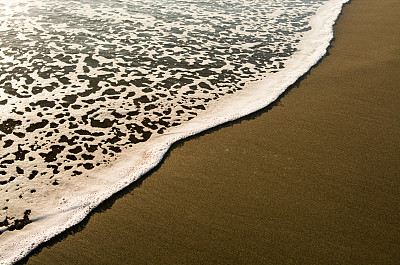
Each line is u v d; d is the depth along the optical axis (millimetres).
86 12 8750
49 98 5016
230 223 3080
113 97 5148
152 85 5543
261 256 2781
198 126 4523
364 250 2814
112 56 6449
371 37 7242
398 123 4457
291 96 5188
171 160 3898
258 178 3602
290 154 3947
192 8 9594
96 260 2770
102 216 3180
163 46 7023
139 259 2770
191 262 2742
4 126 4367
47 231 3049
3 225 3125
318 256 2771
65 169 3783
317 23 8648
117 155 4016
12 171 3711
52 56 6297
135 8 9305
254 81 5785
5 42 6715
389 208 3199
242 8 9812
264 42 7480
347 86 5379
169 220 3119
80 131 4379
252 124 4539
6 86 5242
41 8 8820
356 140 4156
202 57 6633
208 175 3654
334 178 3570
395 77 5547
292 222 3074
